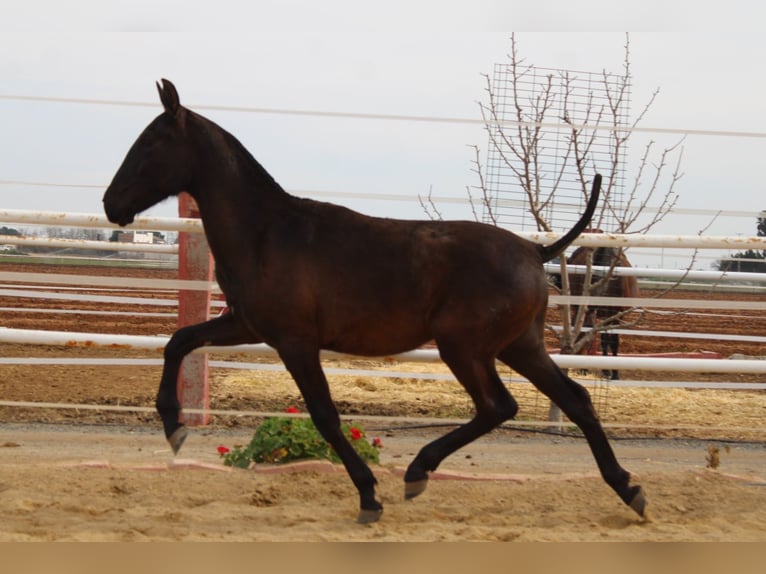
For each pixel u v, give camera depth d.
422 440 10.92
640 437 11.66
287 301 7.22
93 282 10.38
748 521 7.45
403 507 7.72
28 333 10.15
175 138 7.56
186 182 7.61
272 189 7.60
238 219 7.46
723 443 11.39
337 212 7.49
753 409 13.62
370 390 14.03
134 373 14.88
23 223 10.01
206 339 7.79
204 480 8.28
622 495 7.44
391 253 7.28
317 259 7.25
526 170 11.56
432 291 7.25
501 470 9.45
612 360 10.26
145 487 8.03
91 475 8.30
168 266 26.11
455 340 7.19
